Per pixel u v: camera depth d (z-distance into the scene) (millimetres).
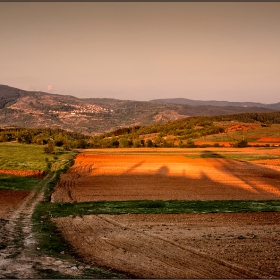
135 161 89438
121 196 42562
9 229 23688
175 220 27688
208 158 98000
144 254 18438
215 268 16328
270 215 30031
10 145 133625
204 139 170125
